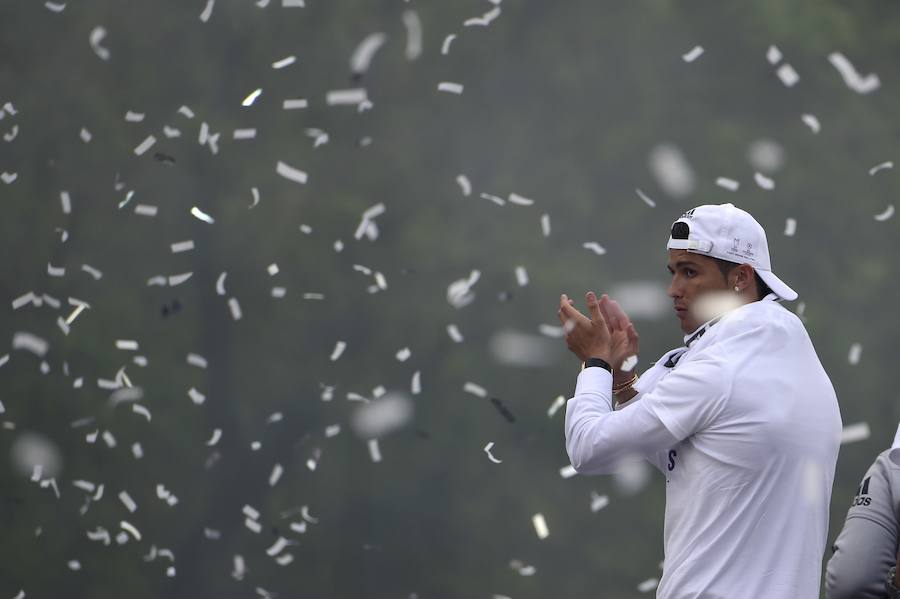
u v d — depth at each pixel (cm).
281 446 8100
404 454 8162
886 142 8150
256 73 8319
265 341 8162
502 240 8238
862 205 8056
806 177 8094
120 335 7794
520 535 8094
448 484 8175
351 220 8206
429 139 8500
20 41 8019
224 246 8125
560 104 8550
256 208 8125
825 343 7825
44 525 7338
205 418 7944
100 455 7525
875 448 7662
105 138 7944
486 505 8156
